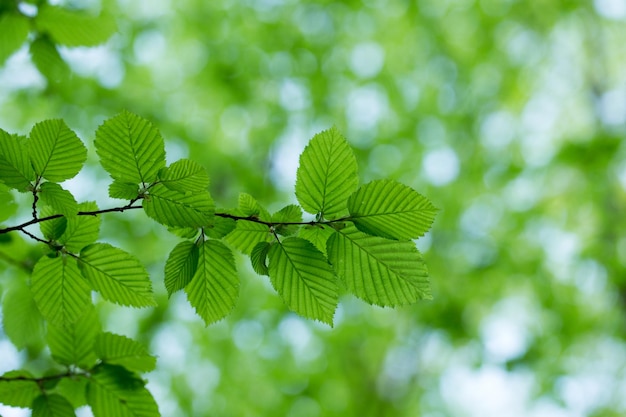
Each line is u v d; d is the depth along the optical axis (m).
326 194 1.59
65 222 1.75
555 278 7.82
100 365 1.96
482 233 8.59
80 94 7.22
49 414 1.92
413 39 9.61
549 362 7.16
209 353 7.73
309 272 1.63
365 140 8.96
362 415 8.10
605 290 7.53
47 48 2.83
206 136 8.38
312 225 1.62
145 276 1.77
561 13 9.27
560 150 7.14
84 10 2.80
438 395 9.14
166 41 8.97
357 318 8.20
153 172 1.56
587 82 9.41
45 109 7.10
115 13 7.51
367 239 1.60
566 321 7.06
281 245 1.62
